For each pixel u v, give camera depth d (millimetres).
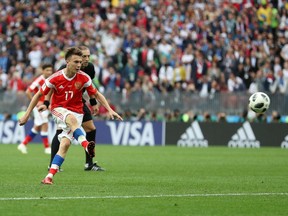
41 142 87438
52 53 96125
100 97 38000
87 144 34938
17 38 99062
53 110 36781
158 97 88188
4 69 95562
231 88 89812
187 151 72875
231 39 97688
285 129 85250
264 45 98375
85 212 26891
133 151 71562
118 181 38719
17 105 88375
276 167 51438
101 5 105938
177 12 101438
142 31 97438
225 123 86000
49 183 35969
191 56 90938
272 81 90312
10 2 106875
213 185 37188
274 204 29891
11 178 39625
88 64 45062
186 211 27609
